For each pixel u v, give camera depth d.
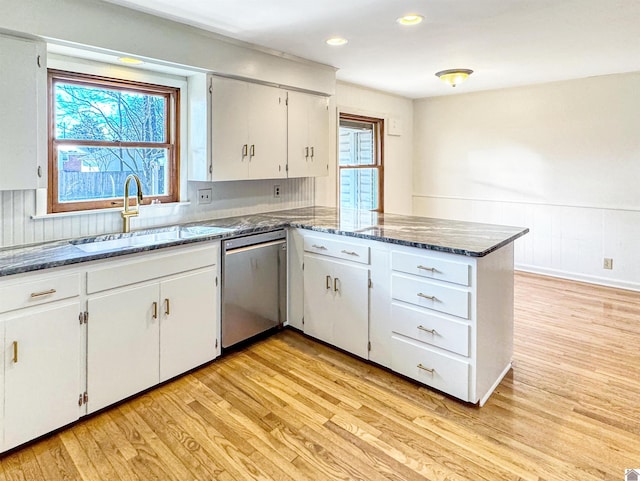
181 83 3.10
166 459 1.91
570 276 4.82
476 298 2.22
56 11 2.19
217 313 2.84
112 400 2.29
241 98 3.22
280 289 3.29
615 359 2.87
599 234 4.58
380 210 5.49
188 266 2.61
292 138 3.64
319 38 3.08
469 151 5.45
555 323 3.54
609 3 2.46
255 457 1.92
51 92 2.54
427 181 5.88
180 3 2.41
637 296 4.22
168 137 3.18
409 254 2.48
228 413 2.27
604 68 4.05
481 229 2.84
